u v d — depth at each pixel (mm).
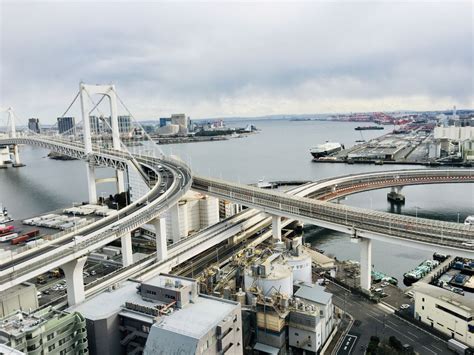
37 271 126312
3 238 194000
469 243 150750
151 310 108438
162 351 96438
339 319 137625
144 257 185500
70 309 113312
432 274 172875
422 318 134000
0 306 128625
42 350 96750
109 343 107875
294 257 151250
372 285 164500
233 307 110500
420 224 172125
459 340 121875
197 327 99750
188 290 112812
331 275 170625
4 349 82438
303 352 121000
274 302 122312
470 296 155000
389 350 115688
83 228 163875
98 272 185250
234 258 175125
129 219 167625
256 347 120750
